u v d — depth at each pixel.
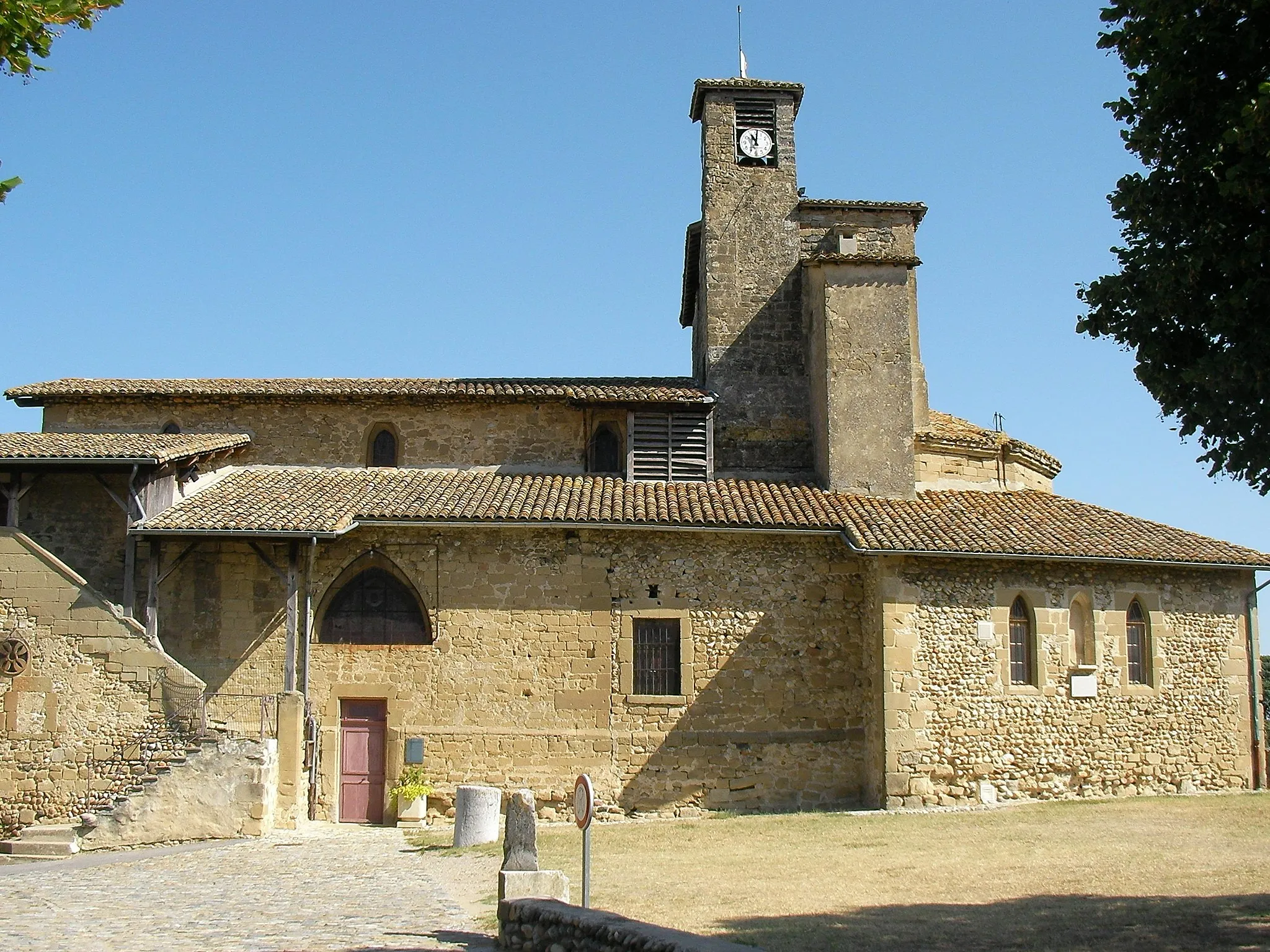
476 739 22.62
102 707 21.12
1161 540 24.52
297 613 22.48
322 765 22.55
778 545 23.53
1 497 23.33
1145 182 11.31
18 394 25.95
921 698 22.39
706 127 28.69
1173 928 12.11
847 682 23.28
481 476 25.61
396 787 22.33
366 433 26.47
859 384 25.69
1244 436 11.24
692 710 22.91
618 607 23.09
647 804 22.56
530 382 27.62
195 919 13.58
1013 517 24.78
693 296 31.72
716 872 16.12
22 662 21.23
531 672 22.84
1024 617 23.47
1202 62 10.89
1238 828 19.19
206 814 20.50
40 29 9.88
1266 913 12.72
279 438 26.36
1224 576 24.95
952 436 26.69
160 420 26.34
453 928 13.05
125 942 12.22
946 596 22.88
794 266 28.02
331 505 23.19
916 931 12.19
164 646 22.75
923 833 19.25
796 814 22.00
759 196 28.33
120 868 17.55
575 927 10.99
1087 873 15.45
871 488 25.27
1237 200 10.84
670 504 23.84
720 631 23.17
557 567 23.16
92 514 23.81
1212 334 11.09
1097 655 23.67
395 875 16.75
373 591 23.33
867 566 23.45
